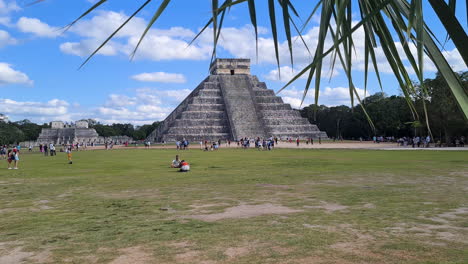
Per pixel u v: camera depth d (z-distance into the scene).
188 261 7.11
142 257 7.38
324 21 2.93
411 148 56.59
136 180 20.58
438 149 51.84
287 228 9.40
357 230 9.10
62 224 10.21
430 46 2.66
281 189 16.12
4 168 30.92
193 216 11.02
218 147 75.12
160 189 16.83
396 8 2.97
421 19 2.55
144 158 42.84
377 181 18.34
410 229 9.13
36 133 196.12
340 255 7.30
